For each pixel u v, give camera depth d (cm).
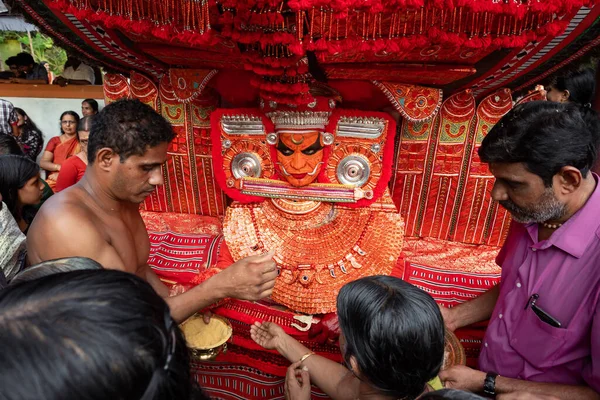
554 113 112
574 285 120
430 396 77
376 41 127
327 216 210
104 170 141
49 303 50
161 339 53
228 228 210
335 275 194
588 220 119
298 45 126
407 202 231
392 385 103
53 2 137
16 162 209
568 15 128
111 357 47
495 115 203
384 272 194
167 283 205
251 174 210
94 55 201
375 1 115
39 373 45
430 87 187
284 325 190
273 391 207
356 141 201
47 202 141
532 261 133
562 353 124
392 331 99
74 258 93
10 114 474
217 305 196
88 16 138
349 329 106
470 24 129
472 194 221
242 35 133
